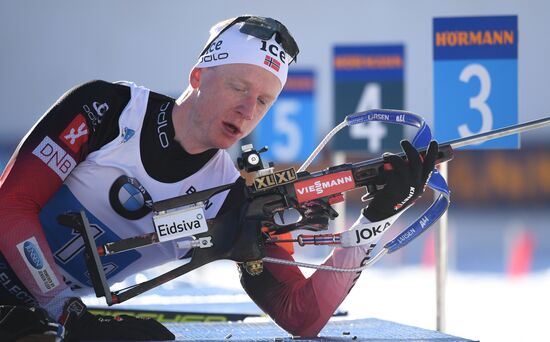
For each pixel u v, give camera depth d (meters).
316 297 10.74
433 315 23.28
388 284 29.23
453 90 15.49
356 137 20.83
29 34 56.59
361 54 20.72
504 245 39.97
